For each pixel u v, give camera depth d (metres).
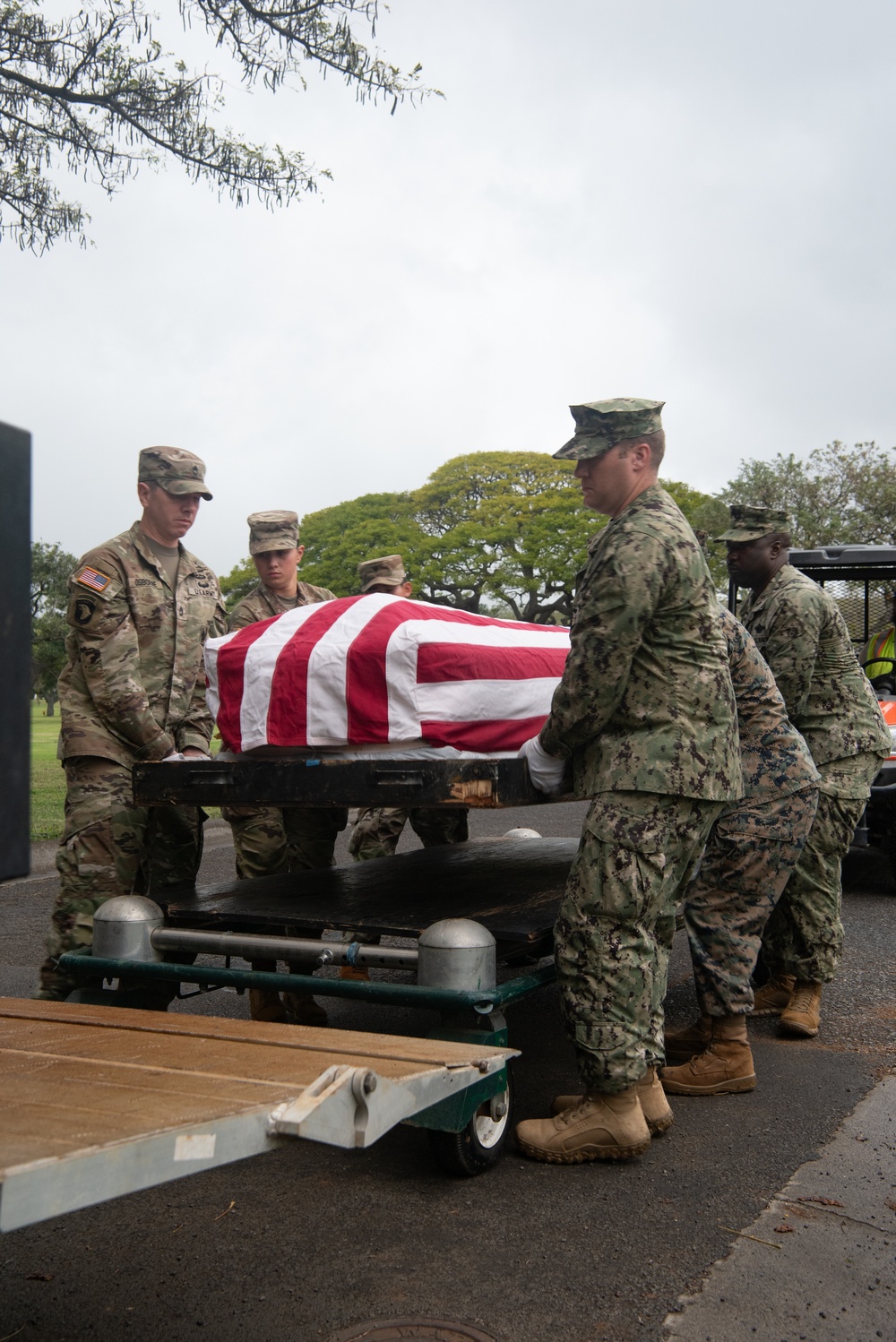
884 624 8.80
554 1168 2.87
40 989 3.62
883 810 7.11
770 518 4.59
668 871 2.90
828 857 4.15
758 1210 2.60
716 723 2.96
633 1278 2.28
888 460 27.48
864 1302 2.19
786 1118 3.25
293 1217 2.59
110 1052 2.20
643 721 2.90
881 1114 3.28
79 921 3.58
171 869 4.11
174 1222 2.57
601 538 3.00
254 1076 1.96
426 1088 2.05
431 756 3.02
